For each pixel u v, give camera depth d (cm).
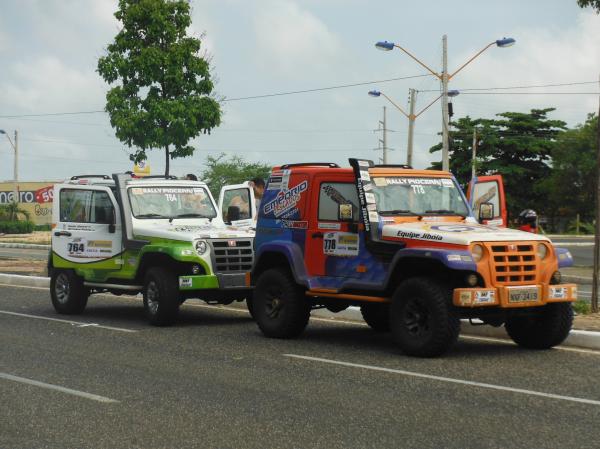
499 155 7800
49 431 682
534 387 833
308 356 1026
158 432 676
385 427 685
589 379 872
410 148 3909
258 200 1720
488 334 1175
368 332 1247
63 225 1505
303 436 660
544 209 7681
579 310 1323
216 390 830
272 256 1199
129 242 1391
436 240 993
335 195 1126
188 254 1293
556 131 7881
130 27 2495
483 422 700
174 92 2525
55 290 1505
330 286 1112
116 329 1285
